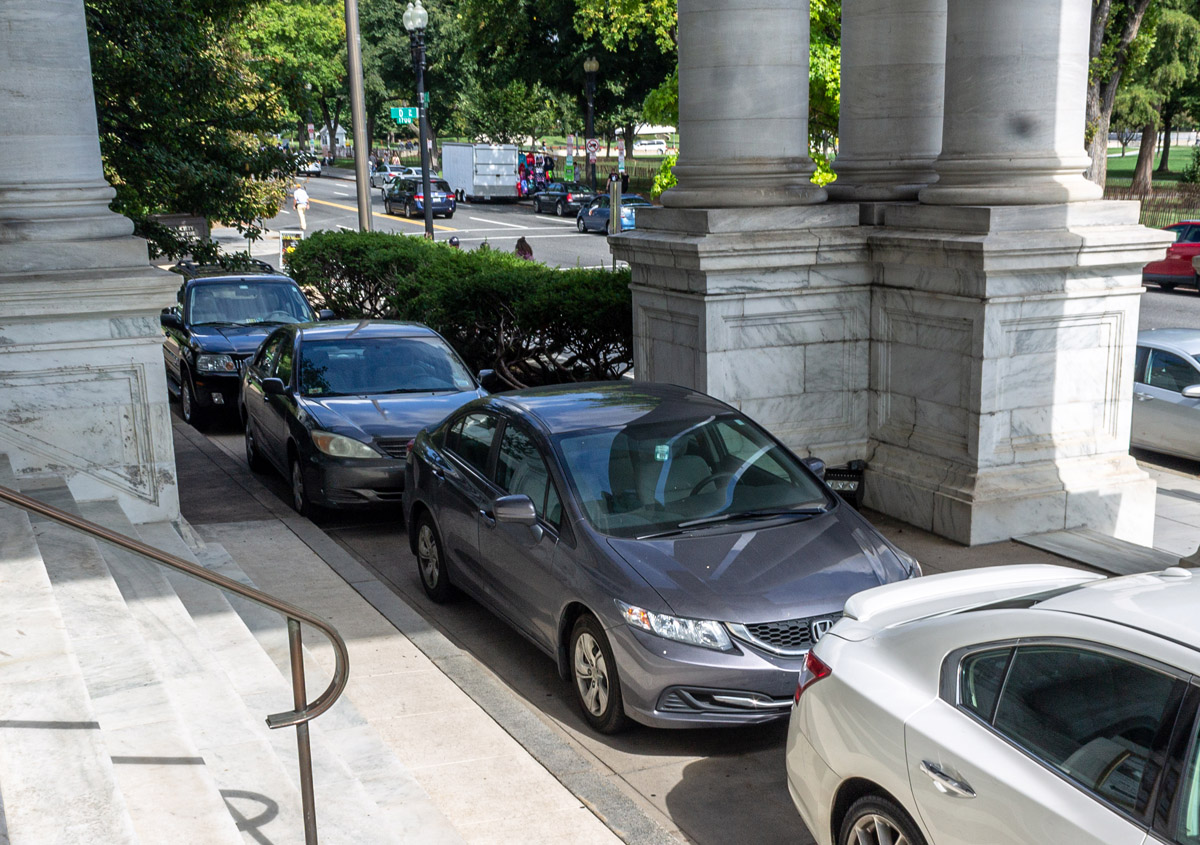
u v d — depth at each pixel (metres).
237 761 4.58
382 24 72.94
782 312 9.93
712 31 9.81
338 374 10.72
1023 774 3.36
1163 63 50.56
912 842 3.73
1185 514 10.70
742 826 5.07
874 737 3.86
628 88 53.94
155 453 7.94
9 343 7.43
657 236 10.23
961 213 9.06
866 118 10.83
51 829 3.13
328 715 5.82
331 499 9.62
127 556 6.67
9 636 4.34
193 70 15.52
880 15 10.59
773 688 5.45
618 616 5.64
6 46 7.50
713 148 10.02
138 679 4.45
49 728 3.64
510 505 6.35
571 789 5.26
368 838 4.32
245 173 16.69
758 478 6.71
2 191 7.64
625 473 6.54
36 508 3.49
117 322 7.66
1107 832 3.09
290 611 3.77
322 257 22.27
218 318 15.41
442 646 6.97
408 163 86.00
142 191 15.55
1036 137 9.05
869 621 4.37
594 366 14.15
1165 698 3.13
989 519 8.98
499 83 58.91
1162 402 12.58
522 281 14.80
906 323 9.80
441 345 11.28
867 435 10.40
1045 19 8.88
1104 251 8.95
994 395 9.02
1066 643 3.45
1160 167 75.00
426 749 5.66
